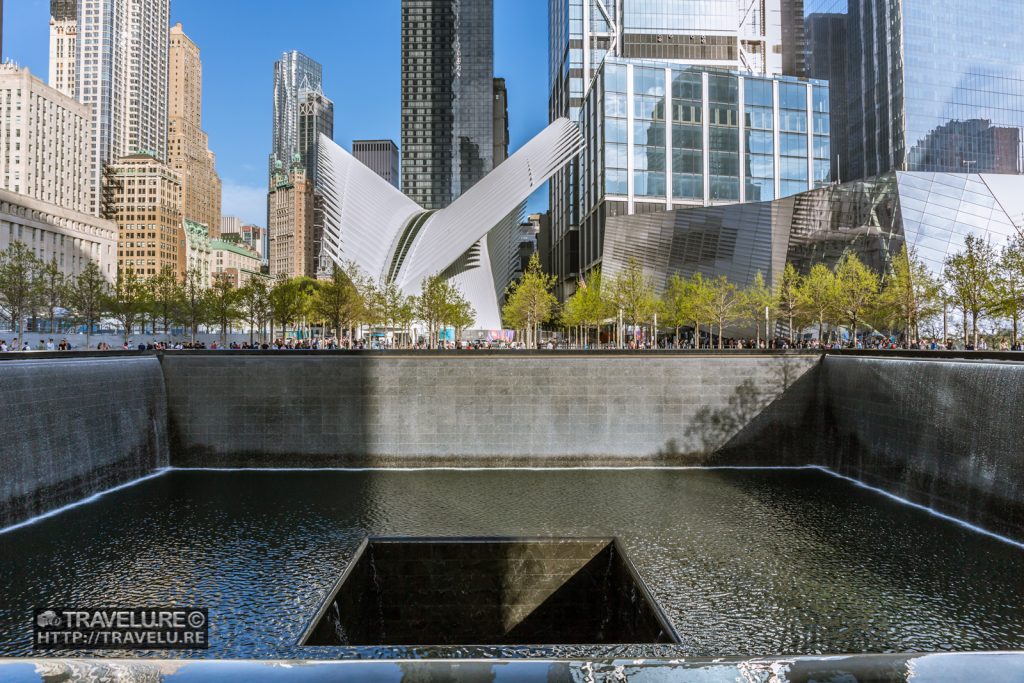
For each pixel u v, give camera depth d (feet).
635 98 274.98
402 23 602.85
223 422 104.12
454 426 103.71
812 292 159.74
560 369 104.12
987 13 365.20
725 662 9.70
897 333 156.35
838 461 102.17
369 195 234.17
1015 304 111.24
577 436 104.06
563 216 374.84
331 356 104.01
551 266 433.89
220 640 45.52
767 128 284.20
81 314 231.09
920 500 82.07
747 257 205.57
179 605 51.42
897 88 355.97
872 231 170.71
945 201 161.38
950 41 358.64
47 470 77.71
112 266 413.80
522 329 230.89
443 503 81.30
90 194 597.11
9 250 200.34
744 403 105.91
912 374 84.84
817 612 50.60
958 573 58.44
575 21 348.38
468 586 57.57
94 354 91.04
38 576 57.36
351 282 188.14
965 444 75.00
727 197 280.10
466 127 598.75
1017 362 69.36
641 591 48.21
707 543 65.98
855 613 50.39
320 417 103.86
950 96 356.79
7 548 64.54
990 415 71.20
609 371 104.53
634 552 63.16
